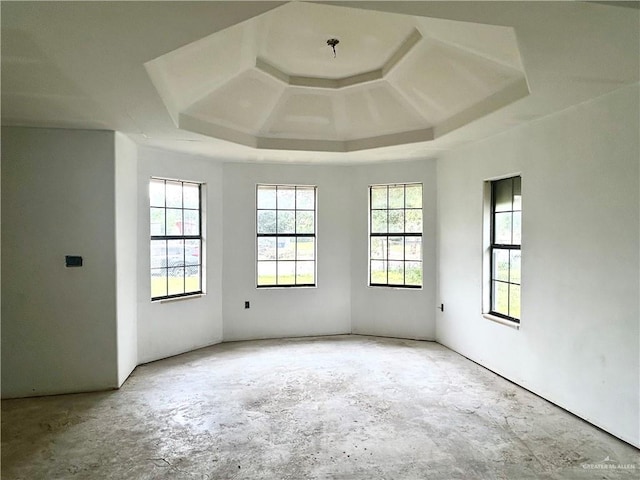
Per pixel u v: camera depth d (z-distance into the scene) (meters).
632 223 3.07
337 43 3.77
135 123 4.02
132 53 2.50
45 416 3.69
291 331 6.46
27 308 4.14
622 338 3.16
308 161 6.20
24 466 2.89
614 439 3.21
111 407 3.88
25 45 2.38
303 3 3.11
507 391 4.20
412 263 6.35
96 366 4.30
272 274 6.48
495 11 2.08
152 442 3.22
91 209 4.27
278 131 5.24
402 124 5.03
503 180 4.77
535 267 4.08
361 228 6.54
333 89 4.69
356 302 6.61
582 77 2.93
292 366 5.04
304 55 4.04
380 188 6.53
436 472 2.79
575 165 3.58
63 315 4.22
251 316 6.32
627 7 2.02
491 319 4.80
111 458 2.99
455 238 5.57
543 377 4.00
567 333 3.69
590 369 3.45
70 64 2.65
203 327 5.92
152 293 5.36
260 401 4.00
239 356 5.46
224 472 2.81
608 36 2.33
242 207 6.25
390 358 5.34
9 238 4.08
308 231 6.59
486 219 4.95
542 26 2.22
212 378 4.64
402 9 2.08
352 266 6.60
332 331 6.59
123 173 4.54
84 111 3.64
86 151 4.25
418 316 6.25
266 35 3.61
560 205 3.75
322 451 3.07
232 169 6.20
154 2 1.93
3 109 3.58
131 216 4.82
